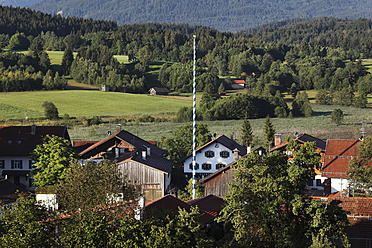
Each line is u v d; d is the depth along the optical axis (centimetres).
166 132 18900
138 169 8694
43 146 8112
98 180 4025
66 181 4084
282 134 18600
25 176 9488
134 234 3628
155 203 5247
